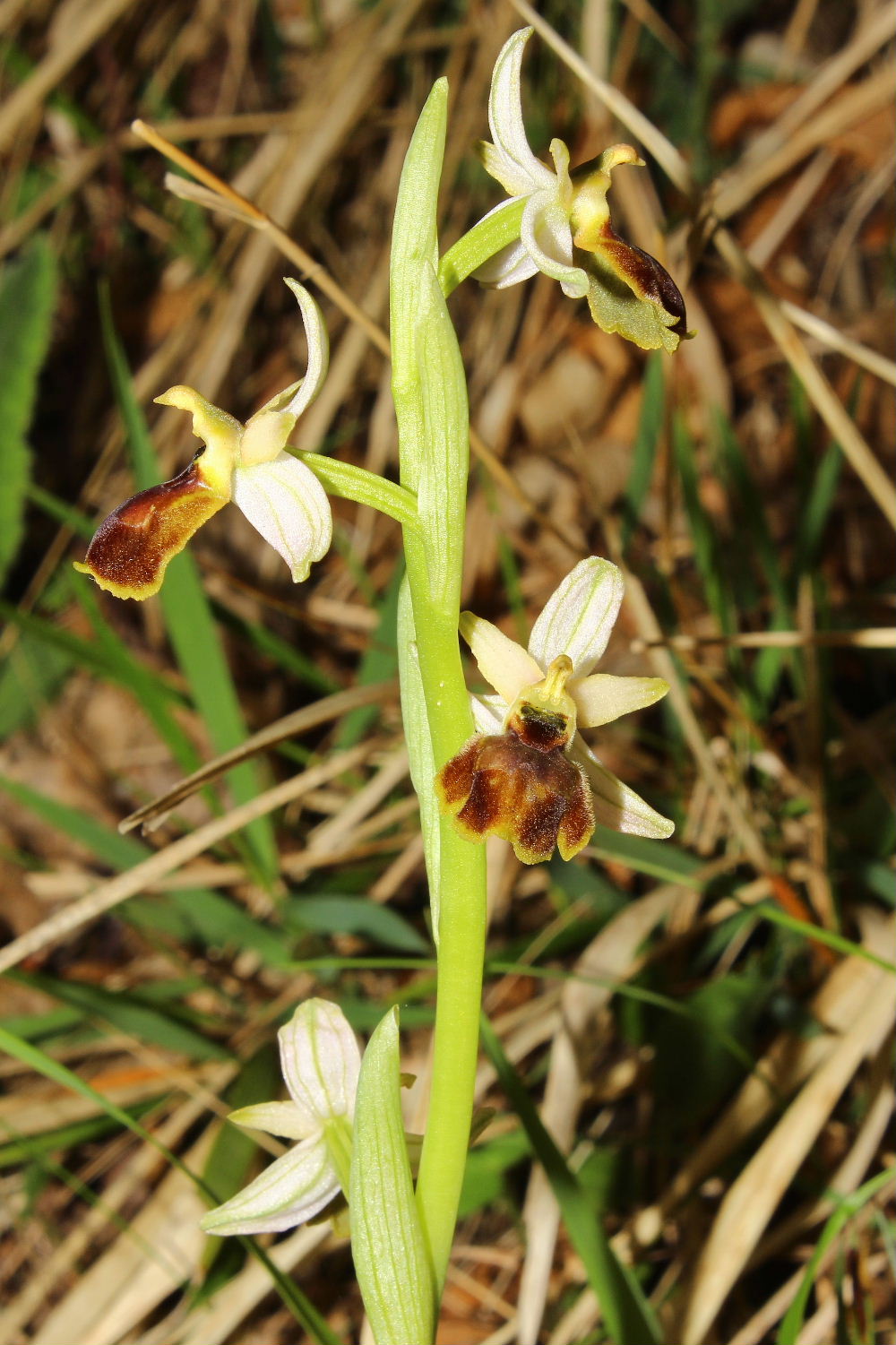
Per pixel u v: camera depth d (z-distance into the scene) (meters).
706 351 0.44
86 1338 0.28
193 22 0.52
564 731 0.23
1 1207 0.31
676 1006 0.28
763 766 0.33
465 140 0.48
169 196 0.50
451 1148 0.23
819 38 0.58
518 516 0.45
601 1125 0.31
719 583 0.32
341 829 0.35
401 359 0.22
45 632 0.30
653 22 0.47
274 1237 0.30
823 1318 0.28
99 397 0.48
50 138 0.50
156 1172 0.32
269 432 0.22
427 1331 0.23
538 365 0.48
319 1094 0.24
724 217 0.28
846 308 0.51
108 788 0.41
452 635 0.22
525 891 0.36
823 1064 0.28
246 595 0.44
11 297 0.36
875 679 0.39
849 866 0.31
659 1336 0.26
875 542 0.43
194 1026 0.32
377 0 0.52
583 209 0.23
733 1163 0.29
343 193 0.51
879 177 0.49
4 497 0.36
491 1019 0.33
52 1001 0.35
